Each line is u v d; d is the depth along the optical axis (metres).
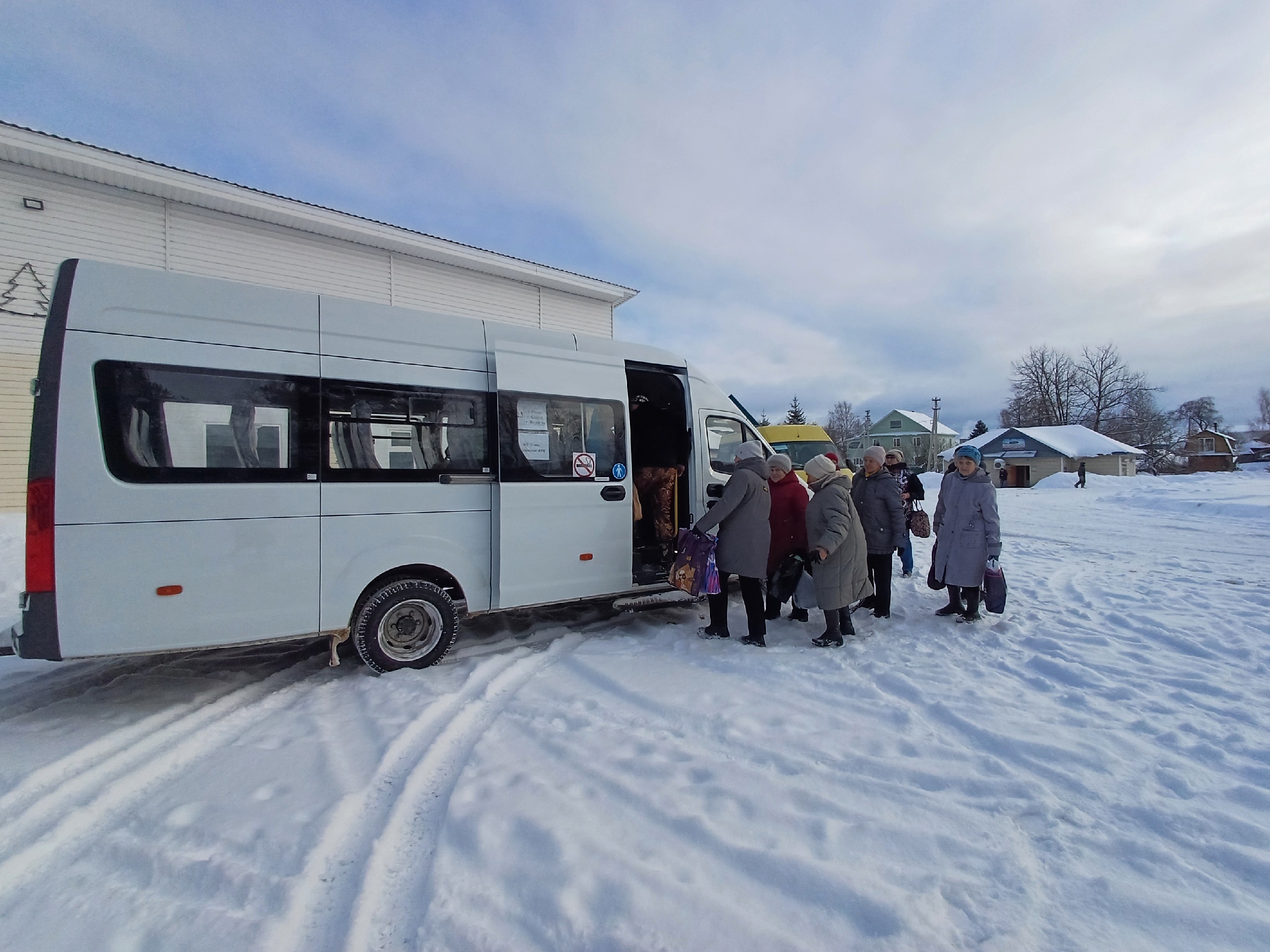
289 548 3.57
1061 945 1.68
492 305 12.84
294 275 10.59
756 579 4.47
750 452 4.56
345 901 1.92
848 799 2.40
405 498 3.94
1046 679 3.71
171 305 3.32
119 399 3.16
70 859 2.13
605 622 5.29
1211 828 2.19
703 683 3.67
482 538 4.24
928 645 4.45
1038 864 2.02
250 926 1.78
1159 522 12.98
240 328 3.49
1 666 4.05
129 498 3.16
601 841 2.10
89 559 3.08
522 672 4.02
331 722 3.22
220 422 3.40
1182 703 3.34
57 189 8.63
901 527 5.14
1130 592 6.05
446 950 1.69
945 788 2.48
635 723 3.12
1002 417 63.25
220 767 2.74
